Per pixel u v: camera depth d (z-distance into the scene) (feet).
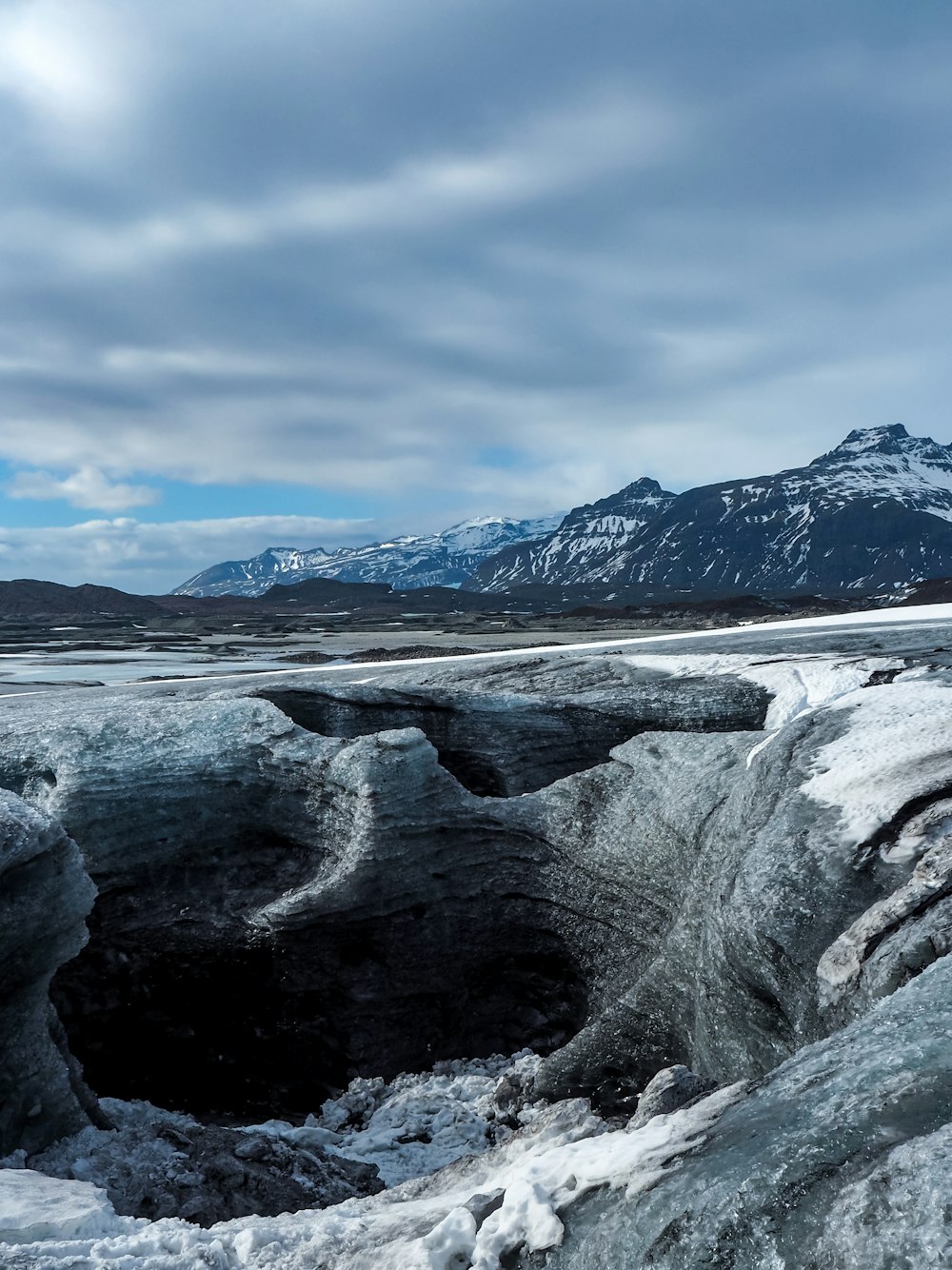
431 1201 21.33
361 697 52.37
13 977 29.55
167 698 58.44
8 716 50.88
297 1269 18.30
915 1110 15.23
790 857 28.71
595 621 384.27
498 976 42.24
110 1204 22.24
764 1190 14.66
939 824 26.78
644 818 38.70
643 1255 14.85
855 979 24.03
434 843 41.11
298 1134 33.30
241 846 44.34
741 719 51.88
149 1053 41.50
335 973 40.22
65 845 31.65
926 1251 12.51
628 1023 33.53
